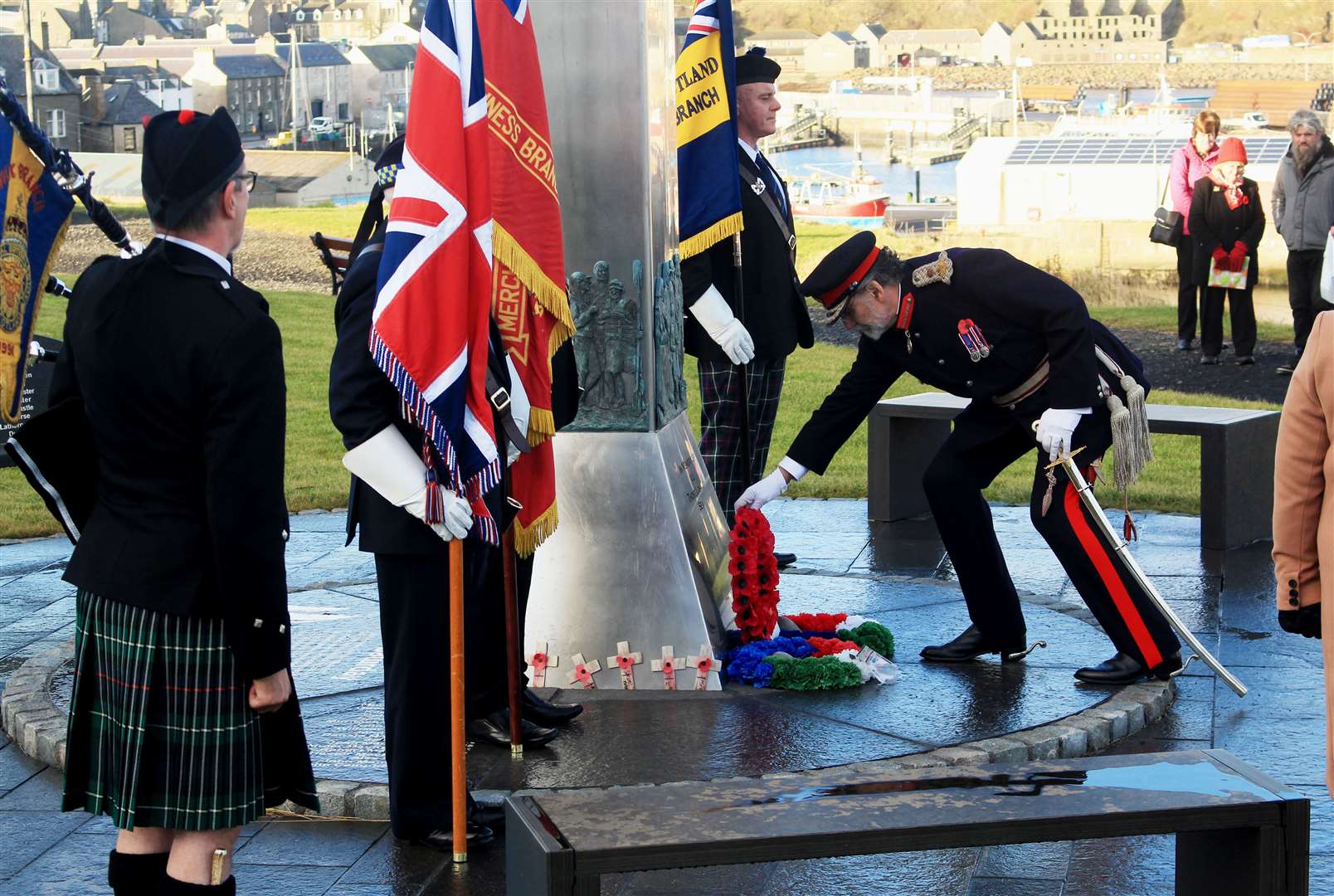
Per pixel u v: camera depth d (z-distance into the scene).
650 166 5.08
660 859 2.60
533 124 4.25
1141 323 16.17
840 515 8.30
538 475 4.41
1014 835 2.72
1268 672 5.40
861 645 5.43
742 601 5.31
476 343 3.72
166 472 2.95
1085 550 5.10
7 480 9.92
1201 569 6.90
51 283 4.50
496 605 4.57
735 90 5.73
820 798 2.85
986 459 5.30
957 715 4.79
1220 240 13.15
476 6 4.20
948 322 5.10
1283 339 14.87
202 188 2.94
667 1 5.33
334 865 3.83
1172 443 10.42
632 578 5.13
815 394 12.47
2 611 6.50
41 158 4.26
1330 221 12.46
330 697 5.08
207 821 2.98
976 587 5.34
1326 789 4.31
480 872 3.78
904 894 3.64
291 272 20.88
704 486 5.56
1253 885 2.85
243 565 2.87
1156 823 2.76
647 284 5.09
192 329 2.88
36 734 4.66
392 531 3.81
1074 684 5.12
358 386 3.63
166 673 2.96
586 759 4.45
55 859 3.94
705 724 4.74
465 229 3.67
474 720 4.61
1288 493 3.22
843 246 5.15
